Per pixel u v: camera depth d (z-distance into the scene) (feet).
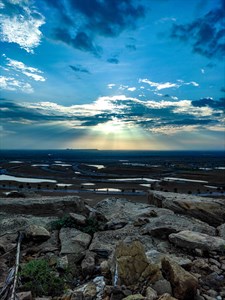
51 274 21.80
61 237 32.37
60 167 507.71
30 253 29.12
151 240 31.45
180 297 17.78
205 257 26.25
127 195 185.16
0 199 56.59
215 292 19.31
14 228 38.09
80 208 55.06
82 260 26.63
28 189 209.15
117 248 21.56
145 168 488.44
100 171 433.07
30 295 18.20
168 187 251.39
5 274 23.17
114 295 17.21
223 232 34.65
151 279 18.80
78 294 17.88
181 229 33.53
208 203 50.29
